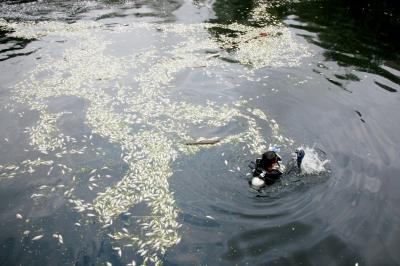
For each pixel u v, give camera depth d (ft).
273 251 22.94
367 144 32.22
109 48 52.11
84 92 41.04
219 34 56.70
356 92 40.81
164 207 26.27
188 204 26.43
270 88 41.37
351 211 25.55
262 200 26.48
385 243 23.45
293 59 48.65
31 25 60.70
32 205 26.63
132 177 29.07
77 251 23.26
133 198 27.17
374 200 26.45
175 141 32.91
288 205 25.96
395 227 24.58
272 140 32.60
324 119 35.65
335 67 46.57
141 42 54.03
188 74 44.55
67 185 28.35
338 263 22.21
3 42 54.13
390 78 44.19
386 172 29.04
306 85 42.06
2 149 32.07
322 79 43.52
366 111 37.19
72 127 35.01
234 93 40.34
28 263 22.44
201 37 55.57
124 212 26.05
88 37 55.98
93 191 27.84
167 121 35.78
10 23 61.41
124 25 60.80
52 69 46.32
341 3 72.59
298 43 53.72
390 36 57.41
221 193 27.22
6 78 44.14
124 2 72.59
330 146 31.71
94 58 49.11
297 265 22.09
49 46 52.95
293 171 28.30
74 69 46.19
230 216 25.30
